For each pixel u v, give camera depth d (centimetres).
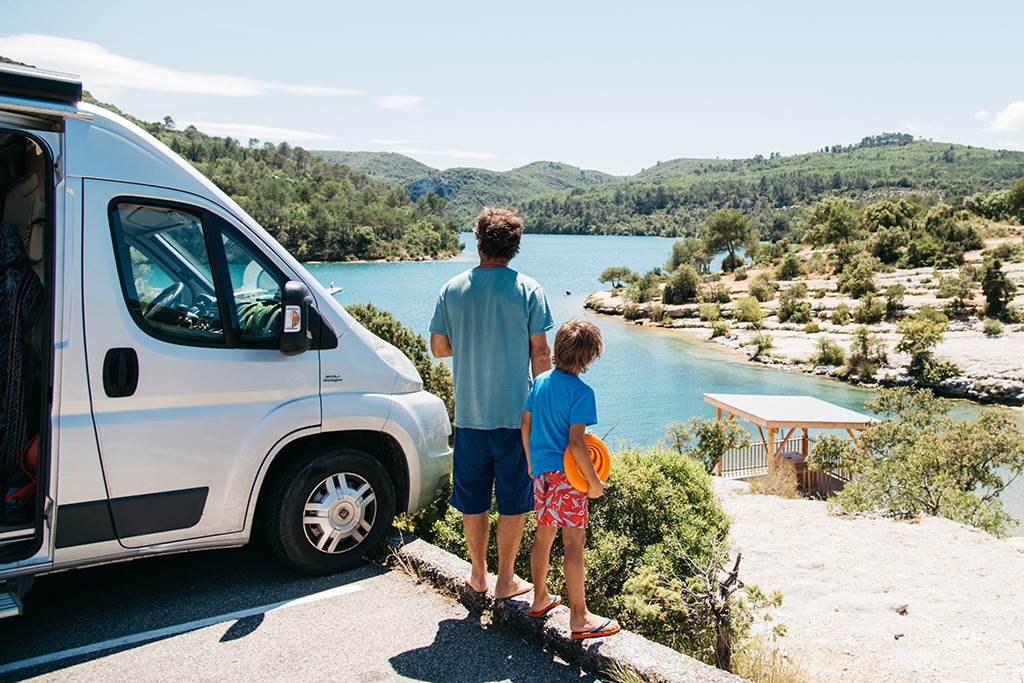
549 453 352
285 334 405
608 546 538
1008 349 5912
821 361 6147
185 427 385
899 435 2152
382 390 455
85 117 365
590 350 347
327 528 431
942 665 636
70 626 378
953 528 1102
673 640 504
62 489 357
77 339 359
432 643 368
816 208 16675
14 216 436
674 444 2511
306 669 342
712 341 7638
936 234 11919
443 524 553
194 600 407
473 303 375
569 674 344
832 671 621
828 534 1068
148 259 382
